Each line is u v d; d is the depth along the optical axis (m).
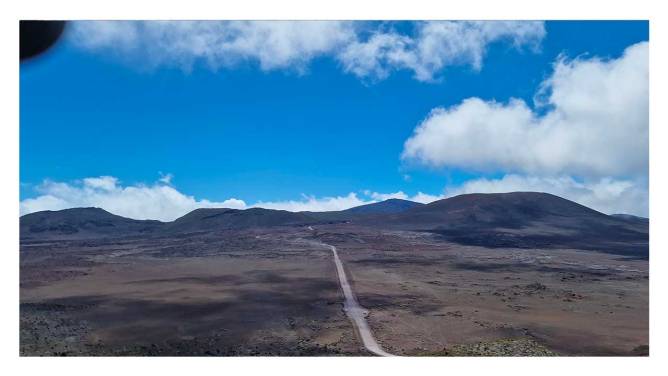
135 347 30.81
